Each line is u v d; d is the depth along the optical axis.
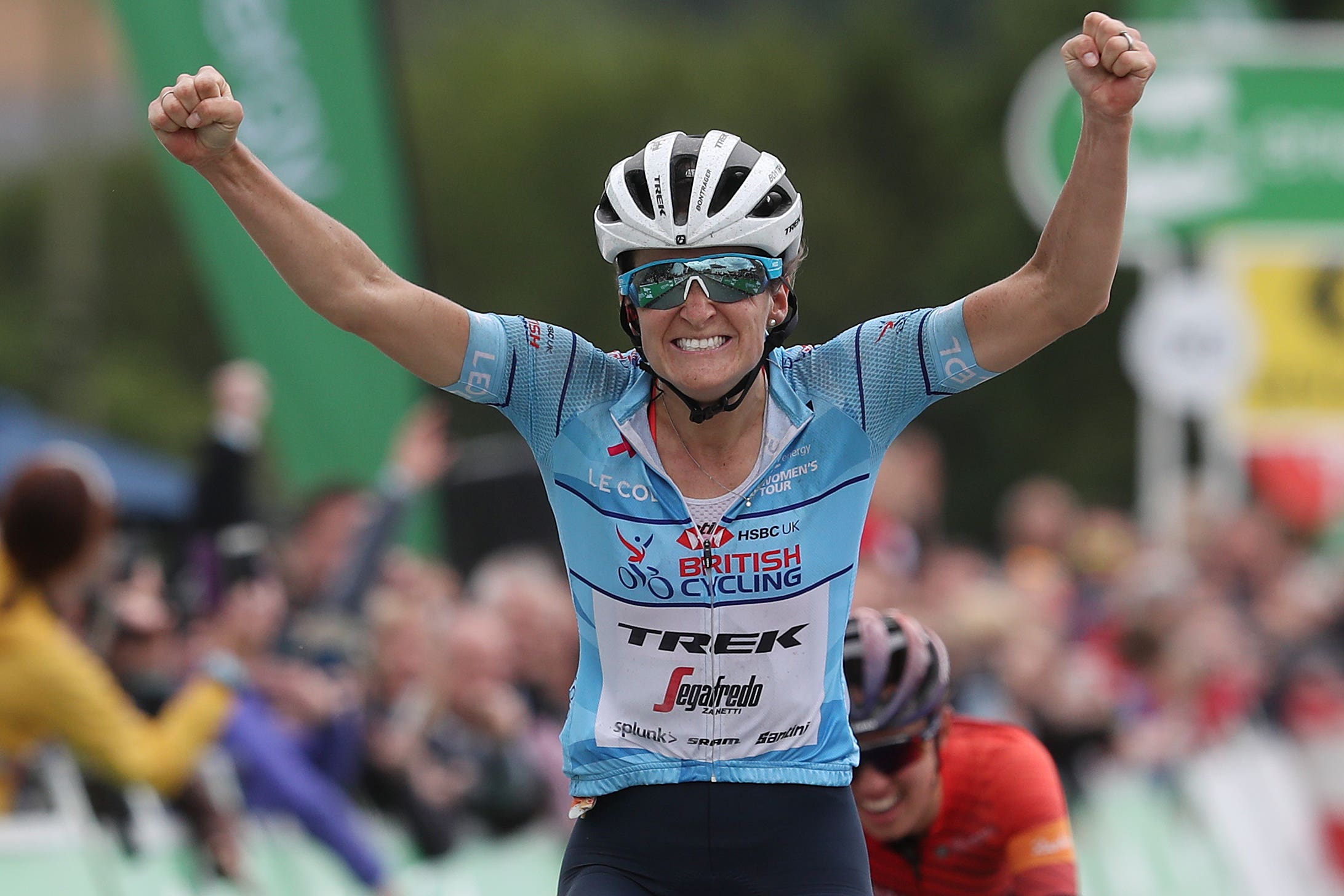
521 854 19.27
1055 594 31.72
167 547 25.75
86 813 14.93
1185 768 26.72
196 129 8.91
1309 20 86.00
